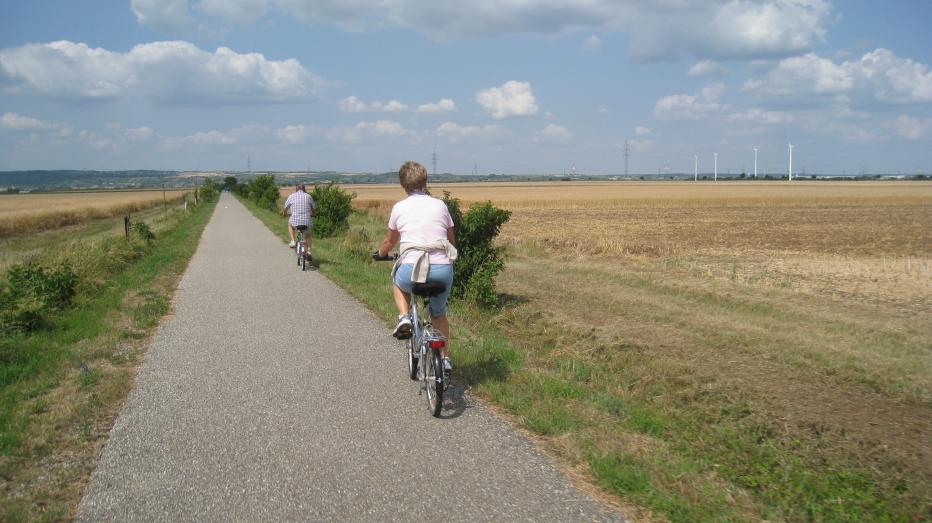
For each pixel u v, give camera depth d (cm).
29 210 4303
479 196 7706
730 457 434
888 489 402
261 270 1351
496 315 905
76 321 816
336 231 2231
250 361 642
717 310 981
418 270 484
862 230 2983
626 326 868
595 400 528
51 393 536
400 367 621
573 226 3197
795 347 755
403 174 525
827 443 478
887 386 613
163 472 386
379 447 424
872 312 991
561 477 379
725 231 2903
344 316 870
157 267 1368
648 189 10206
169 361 643
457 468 391
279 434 447
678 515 332
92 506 344
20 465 395
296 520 328
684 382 612
